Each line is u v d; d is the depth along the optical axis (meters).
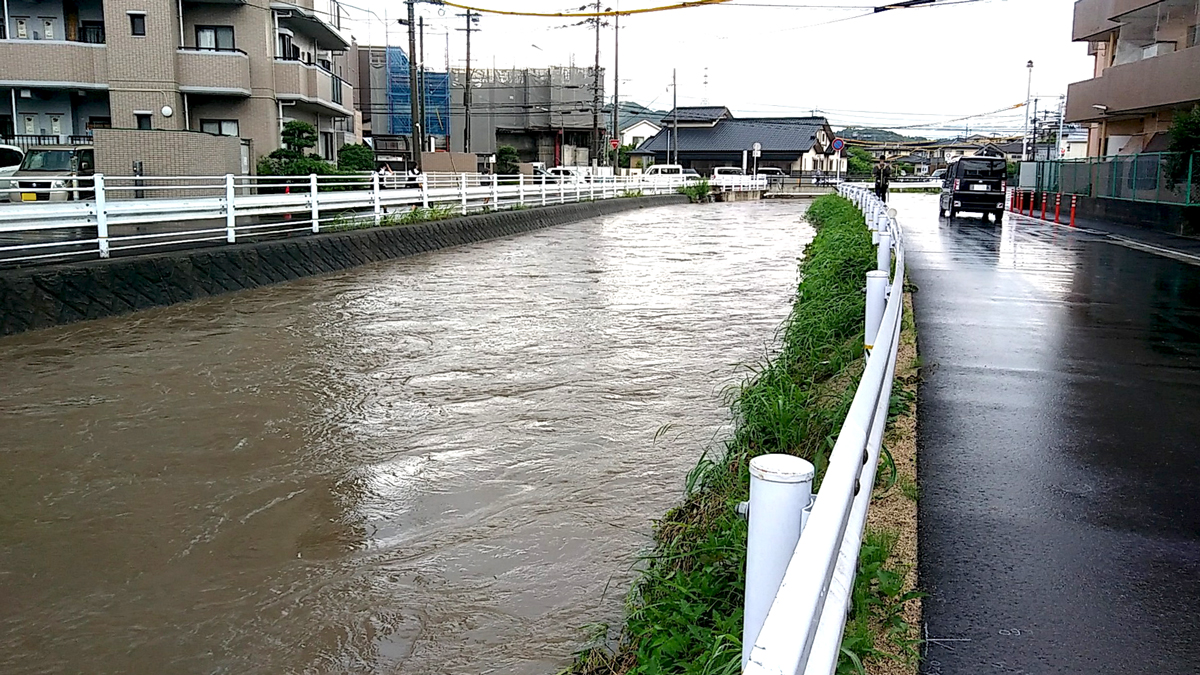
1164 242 20.25
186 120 28.86
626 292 14.78
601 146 62.50
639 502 5.99
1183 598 3.83
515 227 25.95
